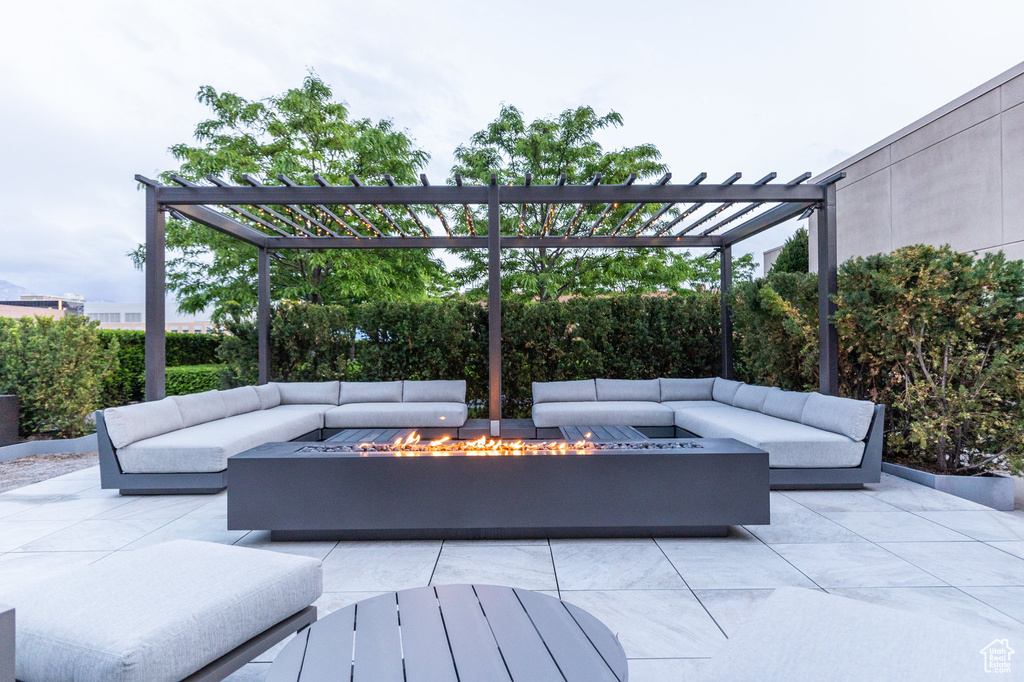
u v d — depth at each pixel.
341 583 2.61
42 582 1.66
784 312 5.63
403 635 1.45
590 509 3.10
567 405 6.15
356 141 10.05
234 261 9.98
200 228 9.57
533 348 7.23
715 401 6.59
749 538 3.18
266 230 6.96
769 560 2.86
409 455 3.12
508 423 6.30
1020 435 3.94
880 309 4.64
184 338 9.70
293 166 9.67
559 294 10.84
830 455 4.05
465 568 2.79
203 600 1.57
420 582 2.62
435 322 7.11
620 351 7.34
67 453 6.12
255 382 7.35
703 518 3.10
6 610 1.10
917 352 4.42
